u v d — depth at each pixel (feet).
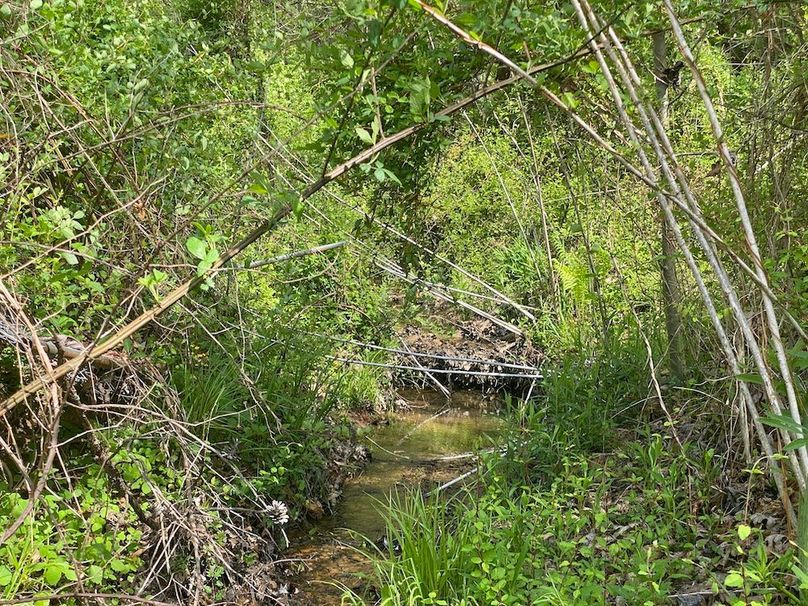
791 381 10.14
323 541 19.29
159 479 14.49
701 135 16.34
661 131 10.91
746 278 13.75
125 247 13.75
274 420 19.81
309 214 27.61
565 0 12.30
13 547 11.33
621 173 24.63
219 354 18.89
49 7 12.44
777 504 13.99
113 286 12.32
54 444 9.55
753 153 14.52
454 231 36.42
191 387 17.42
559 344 28.07
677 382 19.88
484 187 36.70
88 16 16.05
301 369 22.56
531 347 32.12
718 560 13.21
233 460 17.56
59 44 13.80
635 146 11.00
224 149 17.85
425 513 16.21
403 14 10.62
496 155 35.58
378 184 16.75
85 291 13.53
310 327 25.70
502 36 11.17
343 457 23.85
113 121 14.12
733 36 15.52
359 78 10.77
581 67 12.01
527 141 31.17
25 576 10.93
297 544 18.97
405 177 14.83
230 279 18.84
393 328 33.17
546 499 17.53
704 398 18.52
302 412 21.21
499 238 38.83
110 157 14.15
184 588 13.69
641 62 16.58
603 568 13.89
